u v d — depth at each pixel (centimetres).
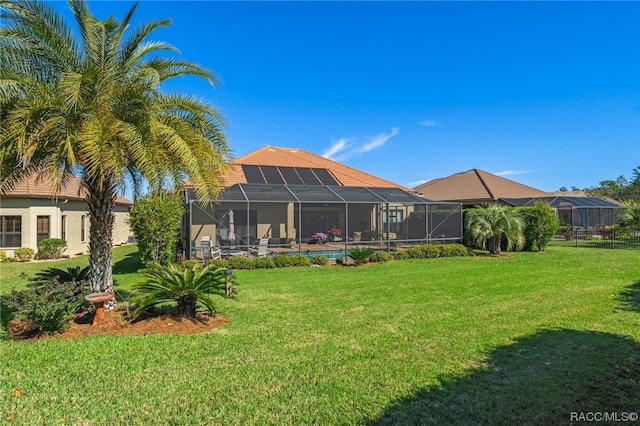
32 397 455
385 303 955
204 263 1603
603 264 1659
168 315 806
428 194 3906
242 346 635
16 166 755
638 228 2750
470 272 1482
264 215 2570
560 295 1021
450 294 1058
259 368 540
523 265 1678
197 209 2311
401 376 508
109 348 622
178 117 831
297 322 786
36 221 2208
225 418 406
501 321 771
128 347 627
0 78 668
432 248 2012
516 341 641
